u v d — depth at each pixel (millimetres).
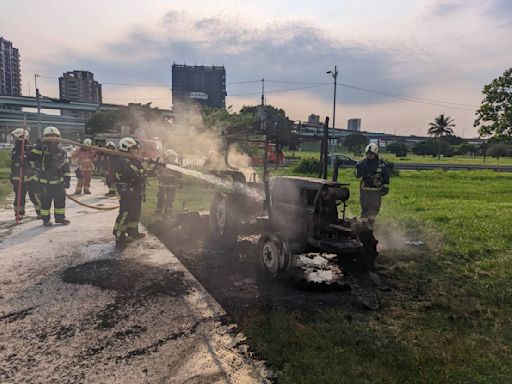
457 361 3012
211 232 6953
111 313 3855
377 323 3695
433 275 5137
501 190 17203
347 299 4277
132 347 3238
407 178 25422
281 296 4324
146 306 4020
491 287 4652
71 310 3908
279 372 2879
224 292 4418
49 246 6176
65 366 2957
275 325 3555
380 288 4598
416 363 2945
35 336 3398
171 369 2938
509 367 2936
